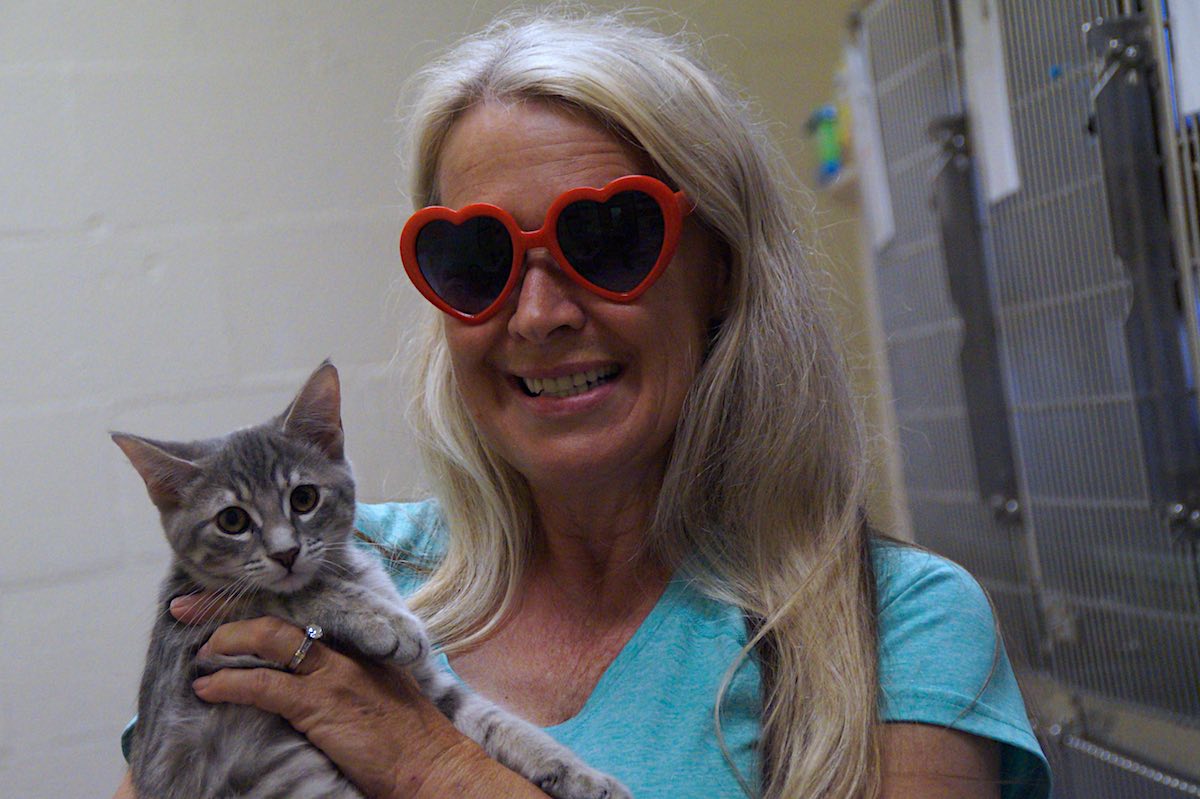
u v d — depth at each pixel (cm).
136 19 284
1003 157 234
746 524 156
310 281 296
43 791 268
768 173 161
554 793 138
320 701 140
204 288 288
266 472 167
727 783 135
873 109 294
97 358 278
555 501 164
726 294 160
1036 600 242
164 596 165
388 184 302
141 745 150
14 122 274
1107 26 193
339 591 158
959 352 254
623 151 148
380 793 138
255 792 138
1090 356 215
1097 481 218
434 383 177
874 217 305
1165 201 190
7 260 273
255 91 293
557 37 156
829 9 342
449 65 163
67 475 274
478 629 169
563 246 144
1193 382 191
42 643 270
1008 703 140
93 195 280
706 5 333
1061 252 219
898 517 293
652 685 146
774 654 144
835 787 131
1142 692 210
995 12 231
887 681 139
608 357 148
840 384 162
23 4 276
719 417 158
